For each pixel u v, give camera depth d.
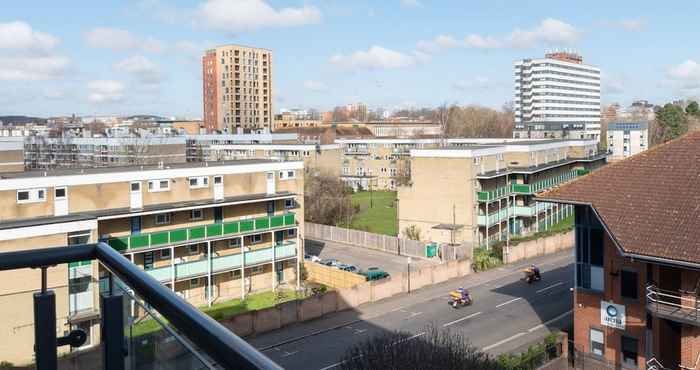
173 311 3.09
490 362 23.30
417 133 144.38
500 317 35.53
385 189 100.56
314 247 56.75
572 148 75.69
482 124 154.00
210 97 162.00
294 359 29.50
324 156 87.19
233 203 38.72
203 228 36.66
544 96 187.50
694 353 21.47
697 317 20.64
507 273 46.38
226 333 2.63
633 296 24.62
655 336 23.03
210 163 42.69
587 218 25.98
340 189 70.69
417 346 22.08
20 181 32.03
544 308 37.03
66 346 4.41
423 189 56.03
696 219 21.61
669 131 127.62
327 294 36.16
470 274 45.88
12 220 30.55
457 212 54.31
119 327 4.02
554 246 54.41
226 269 38.03
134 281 3.67
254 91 163.38
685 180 23.58
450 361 21.14
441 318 35.56
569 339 29.73
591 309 26.06
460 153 53.88
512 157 61.62
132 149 88.50
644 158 25.64
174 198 37.78
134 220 35.50
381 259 51.72
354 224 66.81
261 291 41.28
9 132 119.12
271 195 41.31
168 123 167.00
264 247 41.28
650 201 23.28
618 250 22.50
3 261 4.16
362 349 22.53
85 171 36.69
